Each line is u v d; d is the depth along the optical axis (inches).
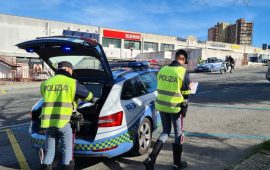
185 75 194.5
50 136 177.5
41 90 181.8
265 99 511.5
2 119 383.9
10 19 1738.4
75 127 182.1
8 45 1733.5
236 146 252.2
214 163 215.2
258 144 248.1
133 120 215.9
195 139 273.9
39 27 1835.6
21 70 1178.0
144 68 267.9
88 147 195.0
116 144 199.5
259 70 1462.8
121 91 214.2
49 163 174.7
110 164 219.1
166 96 196.7
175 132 201.6
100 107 200.4
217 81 874.8
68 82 174.9
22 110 447.5
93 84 240.2
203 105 453.4
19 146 269.0
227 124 331.3
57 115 172.6
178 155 202.4
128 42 2289.6
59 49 218.4
